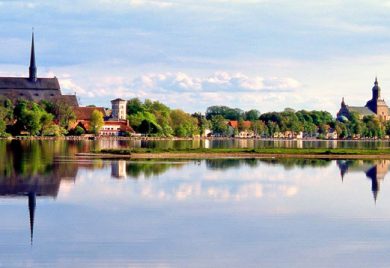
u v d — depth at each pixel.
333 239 70.94
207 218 81.44
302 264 61.44
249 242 69.06
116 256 63.00
